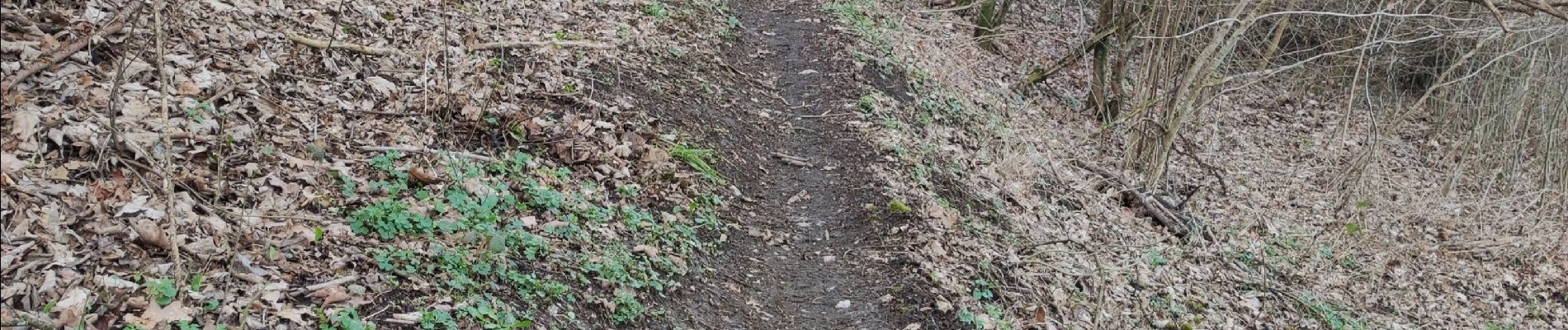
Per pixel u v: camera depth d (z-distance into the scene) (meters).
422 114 7.30
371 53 8.02
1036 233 8.91
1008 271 7.61
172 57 6.57
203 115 6.08
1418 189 14.45
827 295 6.94
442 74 8.18
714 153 8.75
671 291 6.32
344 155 6.39
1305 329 8.74
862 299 6.84
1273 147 15.31
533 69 8.90
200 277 4.59
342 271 5.08
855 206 8.31
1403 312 9.80
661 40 10.99
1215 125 13.45
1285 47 17.75
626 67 9.71
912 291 6.78
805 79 11.79
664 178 7.76
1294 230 11.48
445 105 7.50
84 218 4.80
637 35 10.78
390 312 4.87
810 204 8.50
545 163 7.32
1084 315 7.38
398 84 7.80
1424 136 17.19
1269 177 13.72
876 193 8.45
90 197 4.98
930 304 6.64
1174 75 12.72
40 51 5.97
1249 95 16.95
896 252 7.35
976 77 14.43
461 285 5.26
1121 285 8.15
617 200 7.21
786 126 10.29
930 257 7.31
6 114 5.29
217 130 6.00
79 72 5.96
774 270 7.24
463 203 6.18
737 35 12.80
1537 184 14.57
